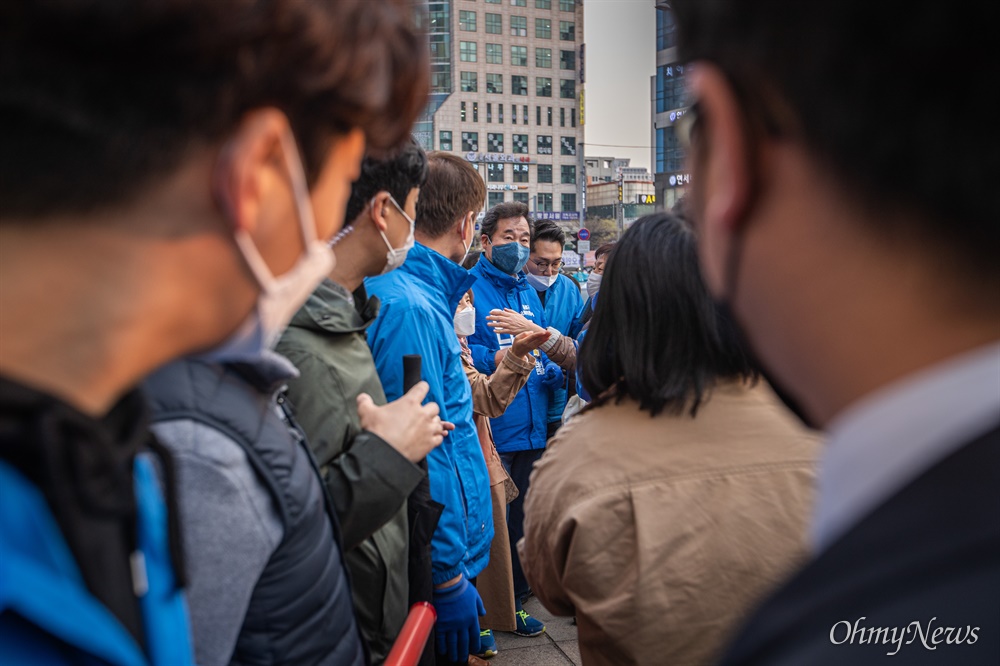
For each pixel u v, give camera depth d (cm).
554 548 115
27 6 42
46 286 46
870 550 32
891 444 35
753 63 37
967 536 31
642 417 118
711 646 104
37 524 43
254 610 94
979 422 33
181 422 86
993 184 32
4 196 44
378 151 66
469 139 7231
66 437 45
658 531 107
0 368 46
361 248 176
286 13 49
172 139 47
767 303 41
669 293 114
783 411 117
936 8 31
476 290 401
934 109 32
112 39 43
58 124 44
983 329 34
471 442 227
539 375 375
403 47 61
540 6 7381
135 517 56
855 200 35
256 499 90
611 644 109
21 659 41
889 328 36
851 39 33
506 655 326
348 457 139
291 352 146
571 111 7556
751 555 104
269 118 51
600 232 7431
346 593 109
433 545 205
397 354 202
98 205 46
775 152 38
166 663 59
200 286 51
